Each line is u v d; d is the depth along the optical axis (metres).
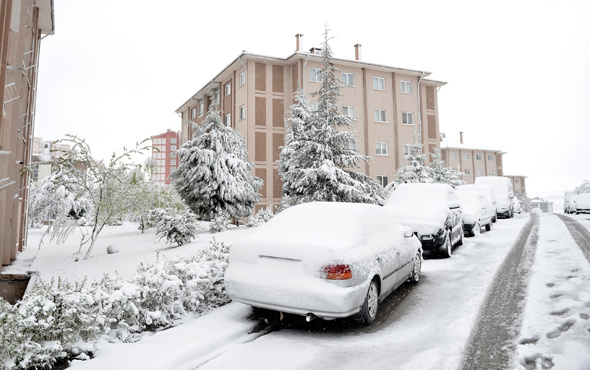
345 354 3.81
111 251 12.56
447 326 4.53
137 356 3.63
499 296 5.76
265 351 3.91
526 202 72.00
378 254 4.96
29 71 14.45
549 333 4.22
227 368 3.53
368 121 29.94
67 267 10.50
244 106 27.88
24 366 3.37
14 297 9.47
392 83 31.38
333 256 4.20
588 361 3.49
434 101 33.88
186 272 5.22
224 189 17.77
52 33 17.00
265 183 27.28
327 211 5.25
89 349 3.89
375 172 30.02
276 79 28.33
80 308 3.91
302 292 4.12
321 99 14.12
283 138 28.08
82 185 11.88
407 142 31.48
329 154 13.34
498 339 4.16
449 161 56.78
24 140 13.66
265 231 5.06
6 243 10.89
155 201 14.16
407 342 4.09
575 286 5.97
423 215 9.27
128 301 4.35
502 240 11.98
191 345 3.88
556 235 12.39
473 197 14.73
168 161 84.81
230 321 4.74
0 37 7.40
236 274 4.59
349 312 4.15
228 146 19.58
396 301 5.69
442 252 9.16
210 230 15.40
